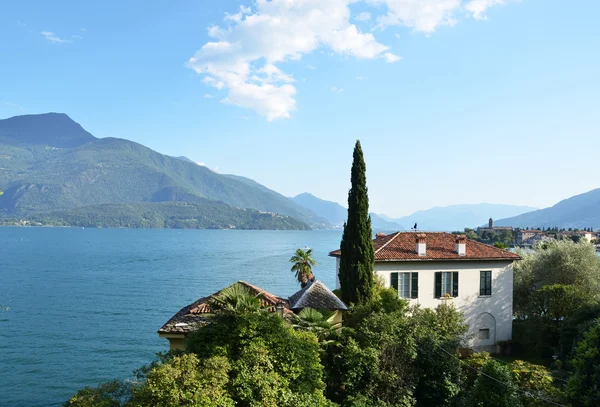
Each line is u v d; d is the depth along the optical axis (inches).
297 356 749.3
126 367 2091.5
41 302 3543.3
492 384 872.9
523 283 1801.2
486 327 1565.0
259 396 662.5
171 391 581.0
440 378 983.6
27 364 2118.6
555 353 1413.6
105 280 4771.2
